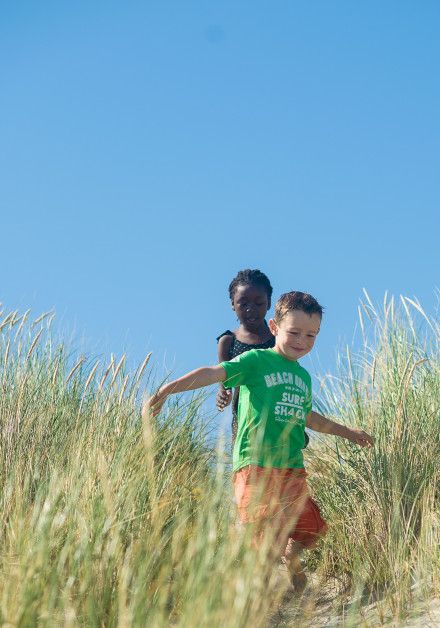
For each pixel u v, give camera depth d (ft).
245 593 8.04
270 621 9.98
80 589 8.70
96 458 11.44
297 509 11.32
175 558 9.43
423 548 11.83
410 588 11.33
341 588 12.17
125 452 11.87
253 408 12.74
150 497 10.85
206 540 8.93
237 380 12.90
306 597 11.68
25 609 8.04
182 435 14.35
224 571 8.25
